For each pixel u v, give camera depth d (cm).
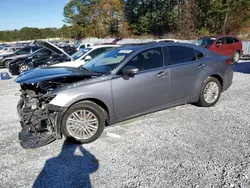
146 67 373
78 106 321
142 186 232
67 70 374
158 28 3753
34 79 324
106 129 374
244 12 2575
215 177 241
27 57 1105
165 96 395
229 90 599
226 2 2573
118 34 4425
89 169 266
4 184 243
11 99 617
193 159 276
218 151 292
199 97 448
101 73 354
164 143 320
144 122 398
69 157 294
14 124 416
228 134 339
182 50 421
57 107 307
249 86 639
